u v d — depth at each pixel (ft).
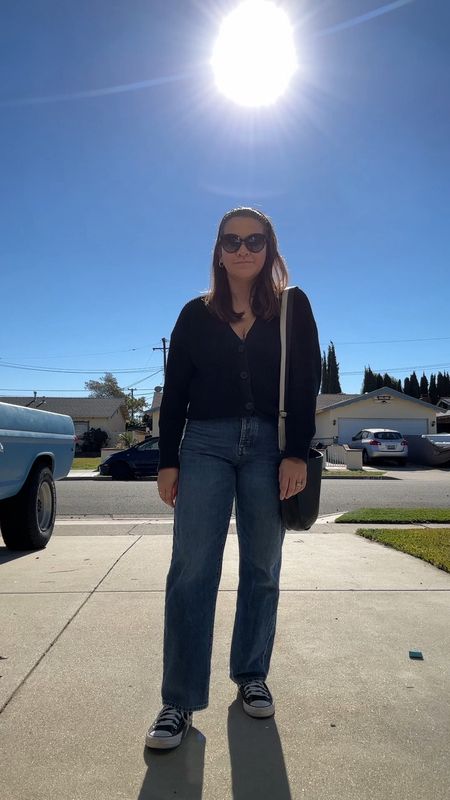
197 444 7.98
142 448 59.67
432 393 228.02
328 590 13.85
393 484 48.67
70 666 9.77
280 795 6.64
